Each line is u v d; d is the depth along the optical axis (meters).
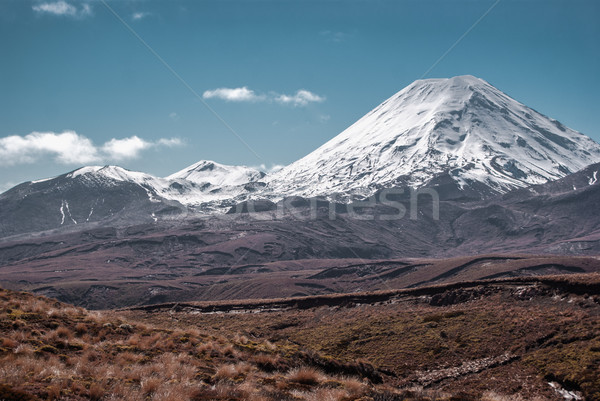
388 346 44.47
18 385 14.62
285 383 19.81
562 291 47.16
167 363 20.53
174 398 14.95
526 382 34.19
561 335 38.66
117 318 30.45
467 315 48.09
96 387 15.25
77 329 25.36
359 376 29.14
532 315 44.09
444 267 186.00
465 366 38.44
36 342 21.03
